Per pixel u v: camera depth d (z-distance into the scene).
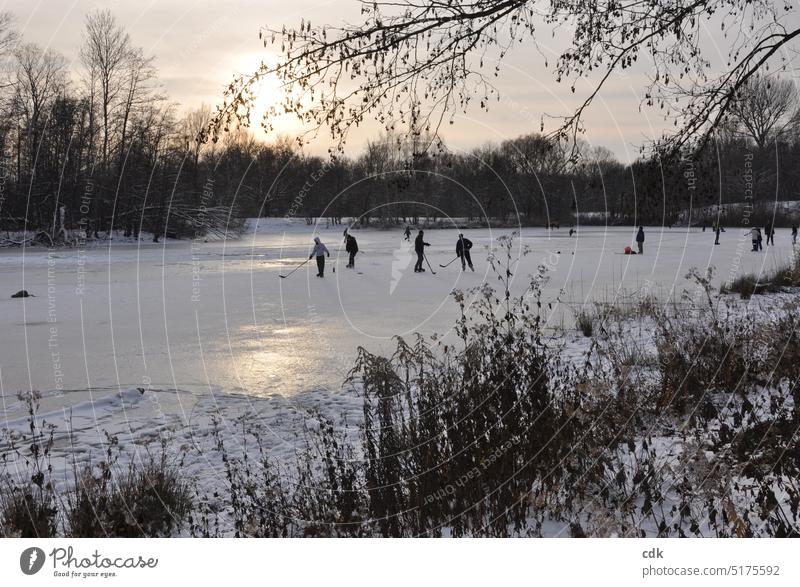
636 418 5.27
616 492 4.39
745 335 7.31
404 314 15.80
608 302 14.93
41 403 8.79
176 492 5.12
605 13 6.55
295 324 14.81
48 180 45.03
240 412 8.06
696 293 16.22
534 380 5.13
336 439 6.50
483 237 47.81
